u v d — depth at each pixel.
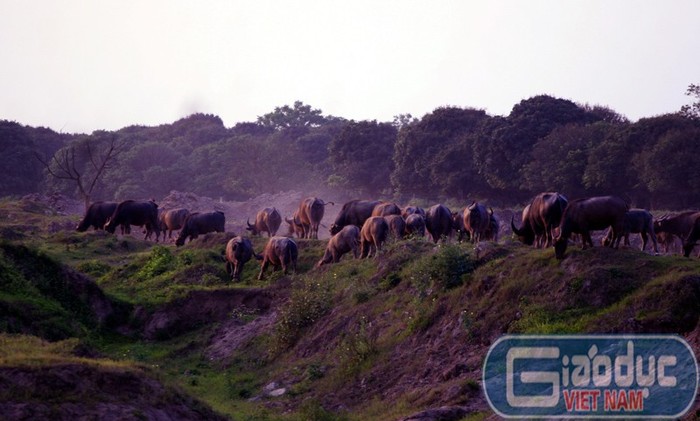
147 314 112.12
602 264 76.12
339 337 92.31
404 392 75.50
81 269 139.75
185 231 161.38
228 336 105.75
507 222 199.50
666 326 66.00
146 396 59.41
